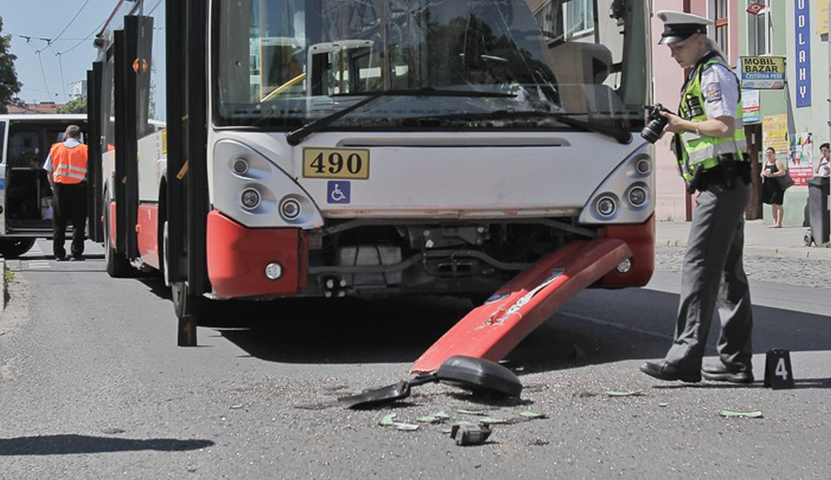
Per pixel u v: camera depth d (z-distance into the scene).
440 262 7.81
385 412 6.03
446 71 7.56
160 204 9.80
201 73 7.67
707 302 6.50
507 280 8.01
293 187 7.34
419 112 7.46
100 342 8.92
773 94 25.11
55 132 18.88
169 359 8.02
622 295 12.16
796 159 24.41
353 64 7.45
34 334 9.43
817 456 5.07
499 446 5.29
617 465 4.96
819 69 23.52
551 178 7.64
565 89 7.71
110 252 14.50
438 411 6.01
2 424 6.02
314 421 5.88
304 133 7.29
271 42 7.40
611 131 7.71
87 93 16.20
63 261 18.11
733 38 26.77
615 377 6.91
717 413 5.90
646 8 7.95
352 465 5.04
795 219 24.36
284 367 7.58
